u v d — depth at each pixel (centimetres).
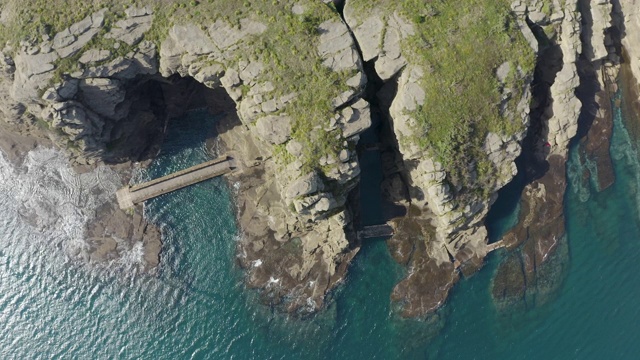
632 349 4659
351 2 4147
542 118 4825
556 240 4838
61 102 4003
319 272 4694
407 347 4688
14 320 4612
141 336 4644
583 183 4909
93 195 4762
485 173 4403
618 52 4994
